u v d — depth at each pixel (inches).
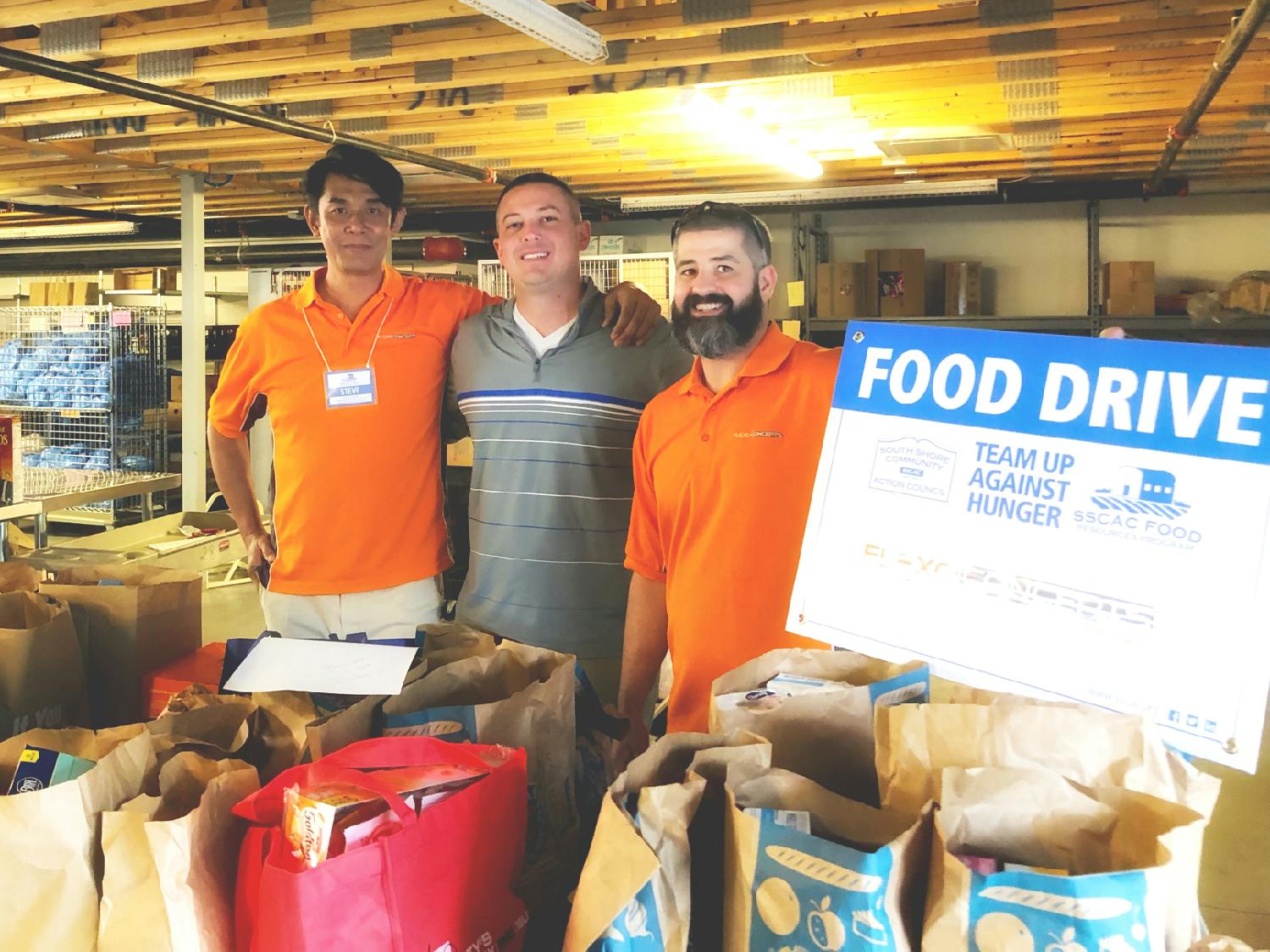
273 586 89.2
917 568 39.2
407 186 280.1
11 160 225.8
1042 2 131.0
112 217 346.9
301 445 86.9
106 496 208.2
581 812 43.3
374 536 86.1
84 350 271.3
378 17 128.1
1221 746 32.7
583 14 134.0
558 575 78.6
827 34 139.3
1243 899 111.3
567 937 29.3
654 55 146.2
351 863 29.2
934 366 40.3
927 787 31.4
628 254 275.4
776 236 318.7
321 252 328.5
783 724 35.6
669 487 64.6
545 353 78.9
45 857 31.0
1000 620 37.0
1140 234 280.7
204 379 242.4
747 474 60.9
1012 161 242.8
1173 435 35.2
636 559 67.9
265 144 211.3
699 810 31.6
